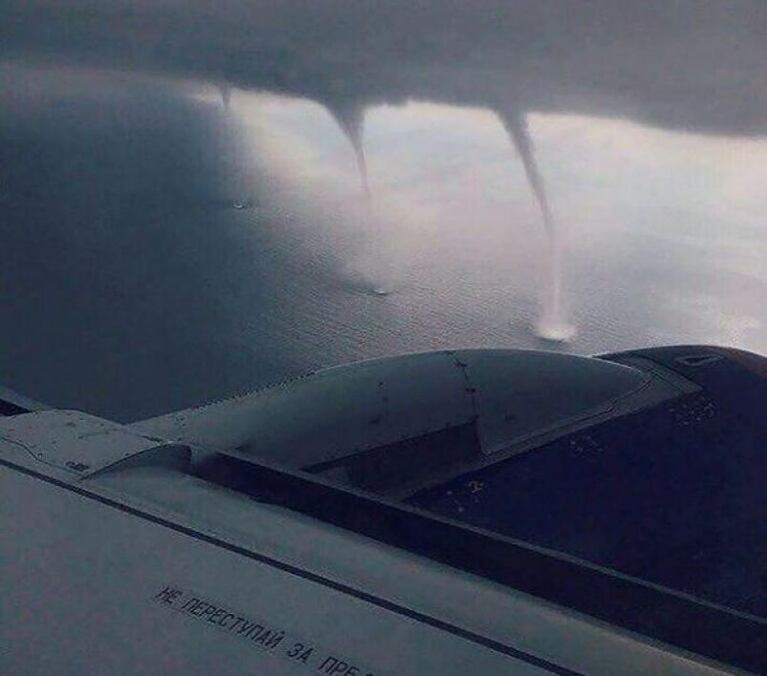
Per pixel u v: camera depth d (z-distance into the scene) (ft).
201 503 13.55
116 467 14.52
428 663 9.75
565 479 19.33
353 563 11.92
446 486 19.04
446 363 20.33
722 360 22.74
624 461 19.66
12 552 12.01
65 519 12.83
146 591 11.14
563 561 12.96
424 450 19.19
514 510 18.80
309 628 10.37
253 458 15.61
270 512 13.56
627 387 21.22
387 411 19.01
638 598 12.39
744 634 11.88
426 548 13.65
